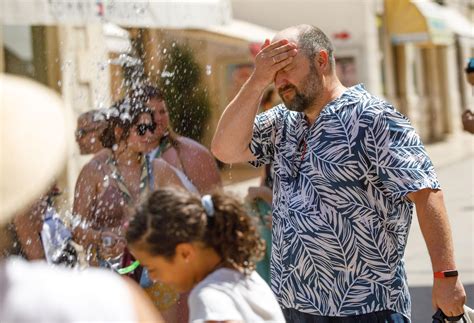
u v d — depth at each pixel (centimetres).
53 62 1416
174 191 436
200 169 805
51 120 313
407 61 4016
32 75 1438
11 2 973
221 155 654
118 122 780
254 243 443
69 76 1352
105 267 750
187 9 1180
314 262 598
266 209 880
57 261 748
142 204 434
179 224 423
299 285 604
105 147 782
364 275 592
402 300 603
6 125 308
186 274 436
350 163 589
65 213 798
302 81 606
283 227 613
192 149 807
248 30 2198
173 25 1155
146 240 427
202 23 1211
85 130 786
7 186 306
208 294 425
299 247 601
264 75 616
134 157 779
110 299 317
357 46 3109
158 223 424
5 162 306
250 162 661
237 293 431
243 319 428
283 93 614
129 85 1164
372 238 591
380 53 3519
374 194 591
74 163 907
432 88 4462
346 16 3108
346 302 593
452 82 4741
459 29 3844
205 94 1193
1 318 309
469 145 3988
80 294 315
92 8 1036
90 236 756
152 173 774
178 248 428
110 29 1235
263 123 646
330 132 596
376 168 586
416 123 4153
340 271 593
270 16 3097
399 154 580
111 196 770
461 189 2283
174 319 734
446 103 4656
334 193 593
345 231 591
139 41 1199
